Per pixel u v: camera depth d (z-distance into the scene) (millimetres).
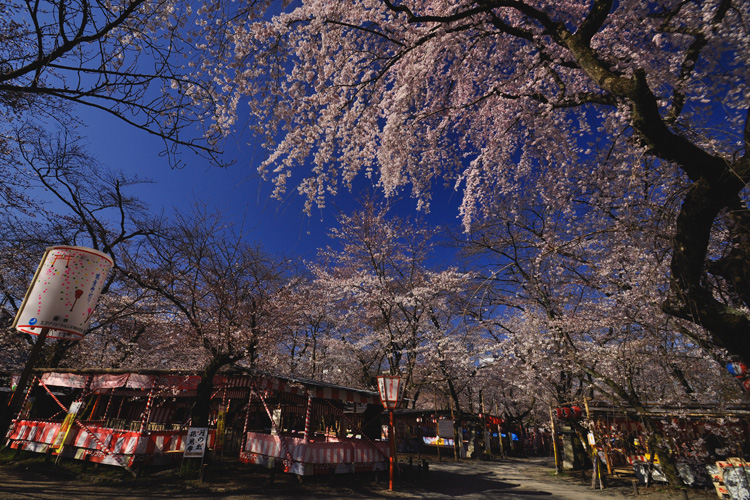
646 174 5508
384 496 9867
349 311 20797
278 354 16031
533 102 7316
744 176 3346
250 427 15820
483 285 7340
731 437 10867
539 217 11102
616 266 8383
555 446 16906
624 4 5609
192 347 13672
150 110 3033
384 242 21562
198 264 11688
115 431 9969
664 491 11648
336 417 17234
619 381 12961
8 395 12391
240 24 4887
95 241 12438
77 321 3477
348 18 6484
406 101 6980
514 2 4738
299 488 9781
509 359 17109
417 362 21469
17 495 6832
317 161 6449
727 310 3697
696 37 4898
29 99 4430
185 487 8781
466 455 27000
